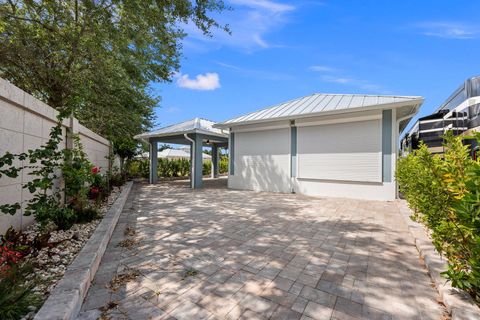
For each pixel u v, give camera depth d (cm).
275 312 206
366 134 796
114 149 1177
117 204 602
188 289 242
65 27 706
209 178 1781
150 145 1307
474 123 615
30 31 682
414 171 402
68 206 428
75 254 295
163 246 360
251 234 419
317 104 977
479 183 163
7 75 771
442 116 761
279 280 261
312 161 899
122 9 597
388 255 326
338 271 281
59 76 786
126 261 306
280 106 1103
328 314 204
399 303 218
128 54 736
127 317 199
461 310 186
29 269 229
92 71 803
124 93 1028
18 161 350
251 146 1054
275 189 986
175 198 812
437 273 251
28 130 377
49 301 190
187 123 1288
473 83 641
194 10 542
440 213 251
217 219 524
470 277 183
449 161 235
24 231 361
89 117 1135
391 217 545
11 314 175
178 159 1864
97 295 230
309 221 508
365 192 796
